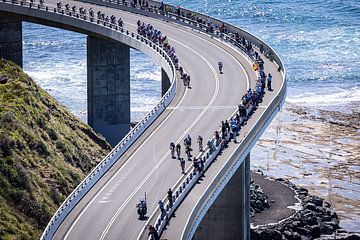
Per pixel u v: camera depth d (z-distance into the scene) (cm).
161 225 16750
